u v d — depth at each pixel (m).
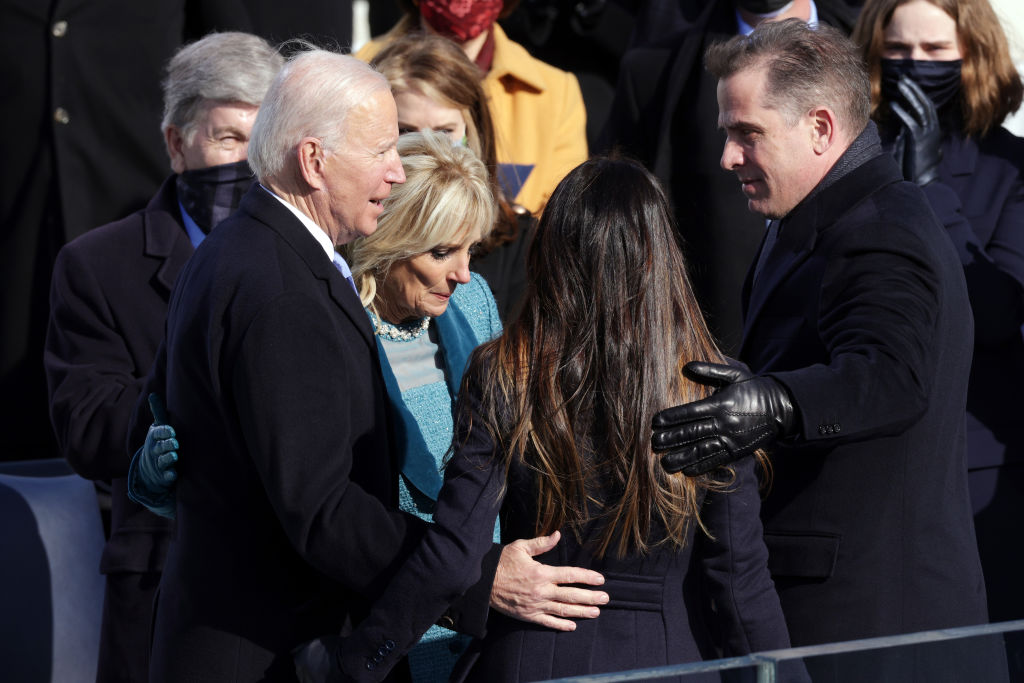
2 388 15.09
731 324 13.81
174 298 8.66
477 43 14.55
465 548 7.49
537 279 7.75
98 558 12.55
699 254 13.97
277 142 8.33
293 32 16.02
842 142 9.36
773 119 9.29
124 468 10.32
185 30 16.08
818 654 5.96
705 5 15.26
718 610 7.82
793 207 9.58
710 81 14.03
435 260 9.59
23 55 14.84
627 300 7.53
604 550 7.59
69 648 12.05
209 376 7.96
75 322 10.98
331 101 8.26
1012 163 12.71
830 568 9.05
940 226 9.20
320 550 7.74
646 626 7.57
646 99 14.57
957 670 6.20
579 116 14.98
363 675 7.62
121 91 15.10
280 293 7.85
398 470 9.29
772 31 9.53
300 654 8.04
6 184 14.99
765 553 7.93
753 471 7.97
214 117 11.12
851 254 8.82
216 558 8.20
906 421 8.12
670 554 7.66
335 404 7.85
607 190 7.72
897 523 9.05
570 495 7.50
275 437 7.65
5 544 12.01
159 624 8.50
